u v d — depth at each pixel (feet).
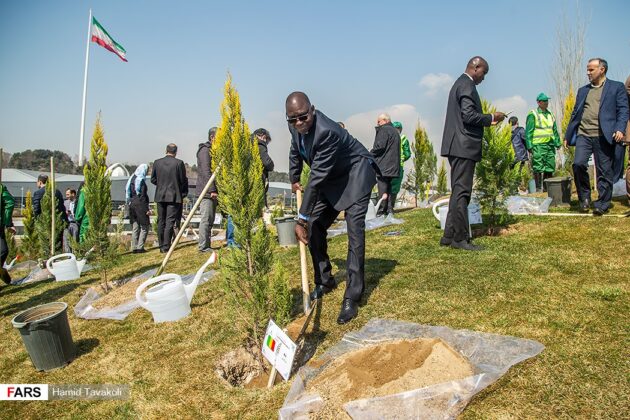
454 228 18.49
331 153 12.47
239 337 13.69
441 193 57.31
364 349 10.49
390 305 13.67
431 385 8.62
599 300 12.17
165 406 10.73
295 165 15.35
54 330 13.41
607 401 8.14
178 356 13.21
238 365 12.66
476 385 8.66
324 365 10.41
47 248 32.83
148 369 12.70
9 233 42.65
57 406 11.49
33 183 116.88
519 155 39.93
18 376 13.51
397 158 32.04
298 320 13.79
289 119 12.14
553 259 15.79
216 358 12.75
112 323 16.75
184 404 10.69
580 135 21.98
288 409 8.95
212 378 11.71
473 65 17.69
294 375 11.12
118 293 20.11
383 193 32.60
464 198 18.19
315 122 12.45
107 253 21.35
